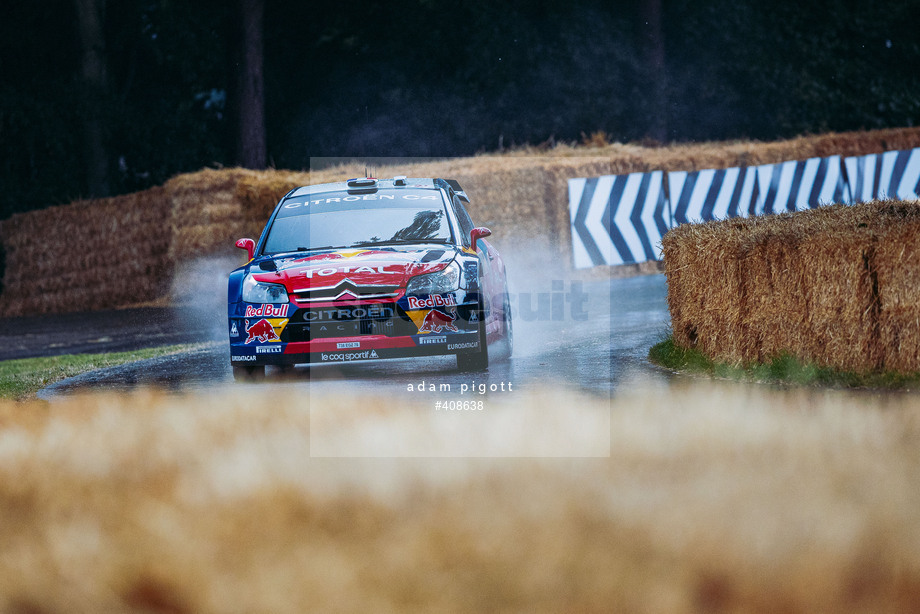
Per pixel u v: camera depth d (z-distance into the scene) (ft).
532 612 23.95
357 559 28.09
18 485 41.06
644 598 24.54
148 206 254.27
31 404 71.20
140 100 384.27
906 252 70.74
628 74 388.98
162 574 27.45
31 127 330.13
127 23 368.68
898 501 34.14
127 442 51.21
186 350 137.28
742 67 406.82
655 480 37.63
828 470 39.01
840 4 411.95
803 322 76.74
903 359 71.56
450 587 25.68
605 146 286.66
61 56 361.71
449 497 35.35
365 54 380.99
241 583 26.45
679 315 91.35
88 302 261.03
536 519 31.89
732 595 24.99
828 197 274.57
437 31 373.81
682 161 253.24
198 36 370.94
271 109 389.39
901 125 421.59
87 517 34.83
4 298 265.54
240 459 44.09
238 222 239.09
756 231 80.43
